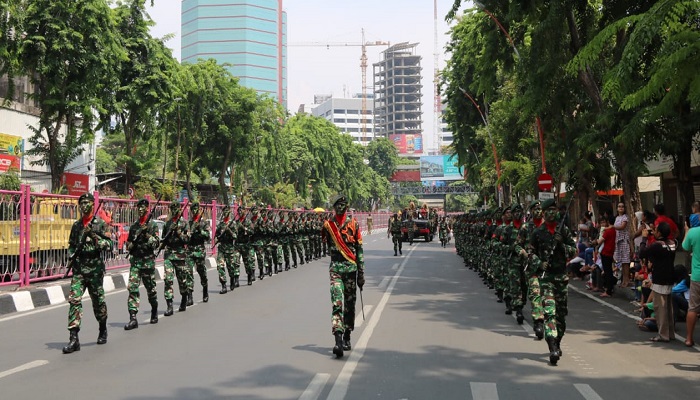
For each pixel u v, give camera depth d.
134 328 9.41
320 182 71.12
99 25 26.00
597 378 6.50
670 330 8.62
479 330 9.24
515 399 5.70
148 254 9.70
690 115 12.47
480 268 16.41
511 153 27.11
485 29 18.42
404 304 12.00
